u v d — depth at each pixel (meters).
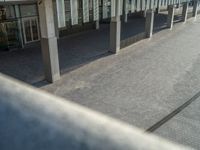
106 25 33.19
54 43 14.01
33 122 0.79
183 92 13.57
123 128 0.79
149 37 26.69
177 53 21.12
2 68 17.20
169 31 29.91
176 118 10.95
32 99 0.88
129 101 12.51
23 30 22.39
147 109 11.73
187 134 9.80
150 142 0.74
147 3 23.62
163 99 12.73
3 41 21.27
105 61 18.80
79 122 0.79
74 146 0.72
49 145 0.73
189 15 41.00
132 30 30.33
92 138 0.73
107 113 11.37
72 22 15.74
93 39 25.92
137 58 19.66
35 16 22.94
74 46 23.17
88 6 17.98
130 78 15.55
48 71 14.52
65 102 0.91
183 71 16.80
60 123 0.78
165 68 17.38
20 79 15.17
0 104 0.85
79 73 16.25
